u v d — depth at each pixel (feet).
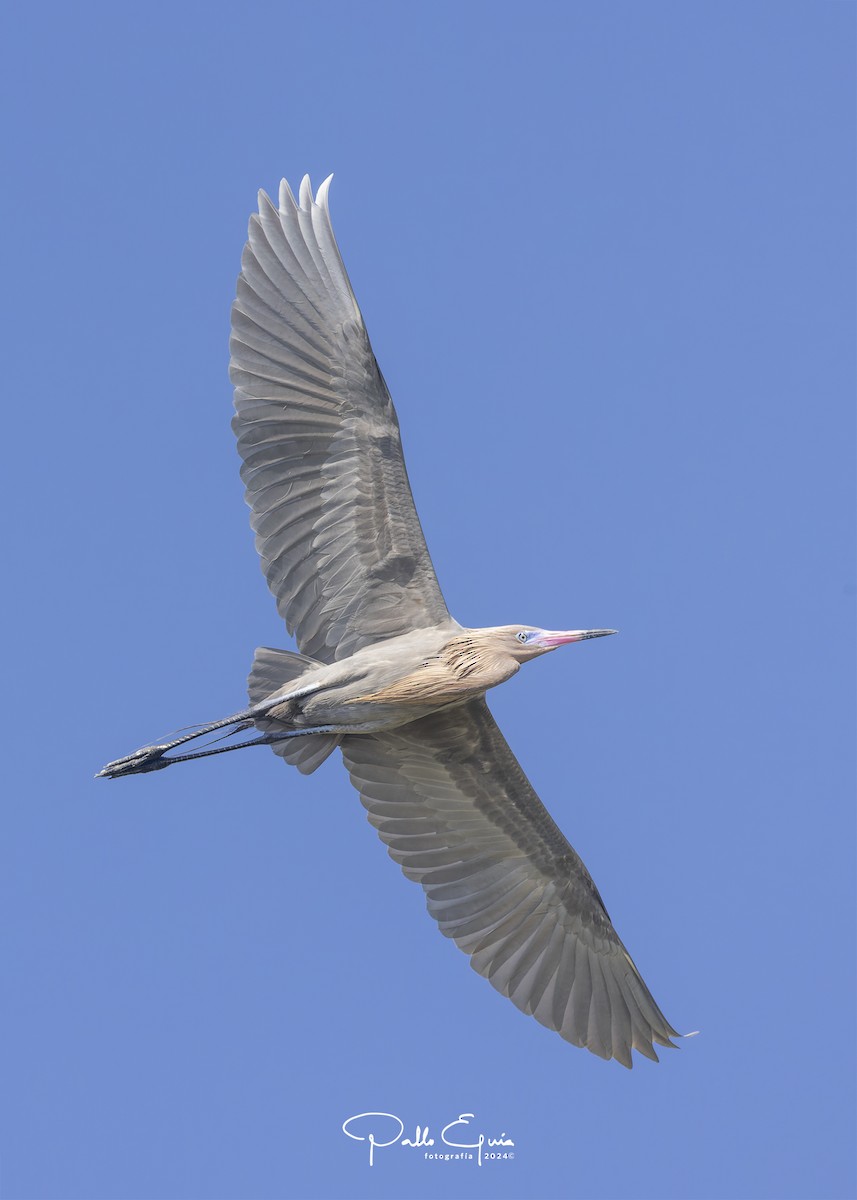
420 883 51.49
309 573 47.21
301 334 47.47
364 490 46.65
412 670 46.19
